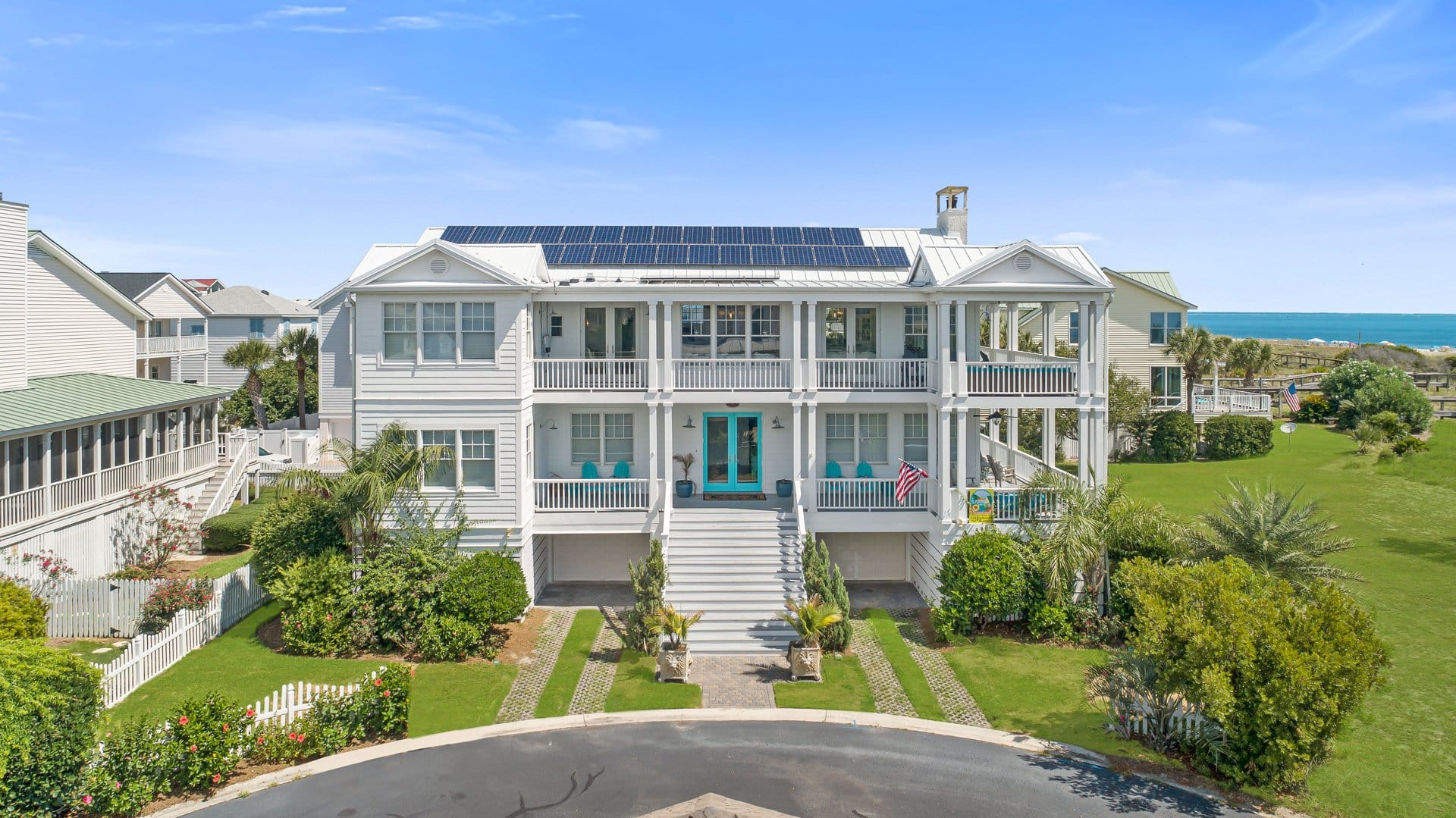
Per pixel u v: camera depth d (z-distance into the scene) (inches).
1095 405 995.3
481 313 969.5
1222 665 597.3
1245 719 593.9
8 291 1087.6
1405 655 792.3
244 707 710.5
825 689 778.2
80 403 1095.6
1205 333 1807.3
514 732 698.8
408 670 716.7
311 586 849.5
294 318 2682.1
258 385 2003.0
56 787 558.3
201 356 2194.9
